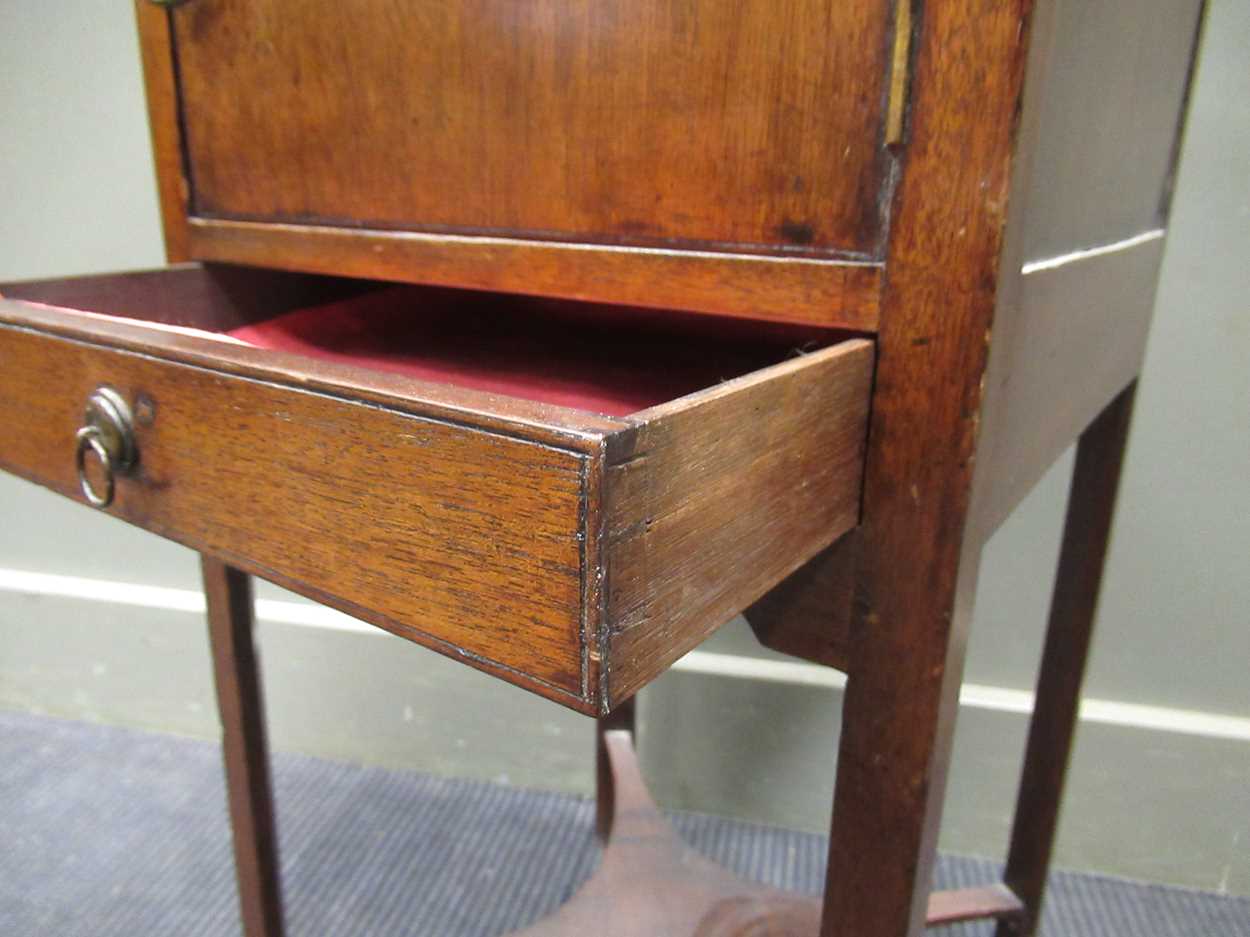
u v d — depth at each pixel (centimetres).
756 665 104
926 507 38
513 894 96
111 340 36
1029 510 93
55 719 124
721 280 40
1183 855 97
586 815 109
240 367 32
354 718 116
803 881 98
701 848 103
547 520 25
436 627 29
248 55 52
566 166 43
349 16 47
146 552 118
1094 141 47
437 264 48
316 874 98
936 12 34
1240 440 86
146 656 120
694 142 39
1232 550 89
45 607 120
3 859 99
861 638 42
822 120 37
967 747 100
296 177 52
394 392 28
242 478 33
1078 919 93
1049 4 34
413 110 46
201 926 91
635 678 27
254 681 77
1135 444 89
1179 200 82
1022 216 36
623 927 83
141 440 36
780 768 105
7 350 41
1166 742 94
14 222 108
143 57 56
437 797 111
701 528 29
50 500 118
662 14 39
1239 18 77
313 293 65
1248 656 92
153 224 104
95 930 90
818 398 34
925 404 37
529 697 110
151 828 104
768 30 37
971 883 98
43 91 102
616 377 54
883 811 43
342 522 30
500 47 43
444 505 27
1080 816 99
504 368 56
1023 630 97
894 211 36
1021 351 40
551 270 44
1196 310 85
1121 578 93
